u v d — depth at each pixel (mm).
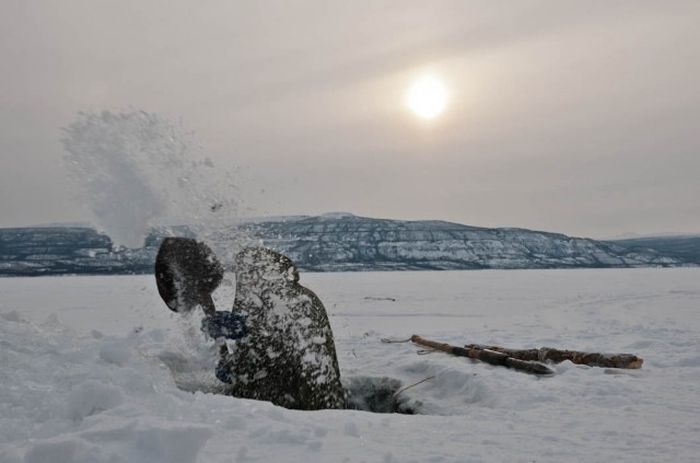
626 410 4664
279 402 5219
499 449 3492
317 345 5457
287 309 5473
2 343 4062
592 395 5254
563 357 7160
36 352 4027
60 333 4734
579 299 22375
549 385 5660
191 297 5469
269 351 5336
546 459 3314
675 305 18609
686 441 3740
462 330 12008
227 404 3893
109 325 12758
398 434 3730
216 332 5383
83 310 17797
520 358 7262
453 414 5223
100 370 3805
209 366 5406
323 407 5375
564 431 3979
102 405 3393
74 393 3377
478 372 6117
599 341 9617
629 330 11258
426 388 6215
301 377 5297
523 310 17891
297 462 3020
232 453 3078
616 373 6355
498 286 36438
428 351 8344
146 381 3773
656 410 4652
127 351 4230
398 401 6039
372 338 10469
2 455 2531
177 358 5582
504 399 5164
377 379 6590
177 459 2637
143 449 2654
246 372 5309
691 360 7156
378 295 27297
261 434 3408
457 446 3521
